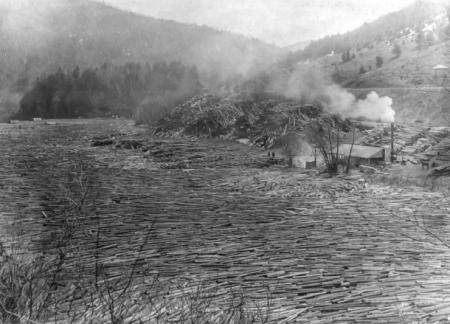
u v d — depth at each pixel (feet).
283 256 52.70
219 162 134.72
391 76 363.15
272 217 71.20
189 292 41.19
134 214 70.85
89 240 54.03
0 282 23.80
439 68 337.52
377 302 40.73
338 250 55.01
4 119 417.90
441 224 66.03
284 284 44.55
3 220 60.34
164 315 33.65
